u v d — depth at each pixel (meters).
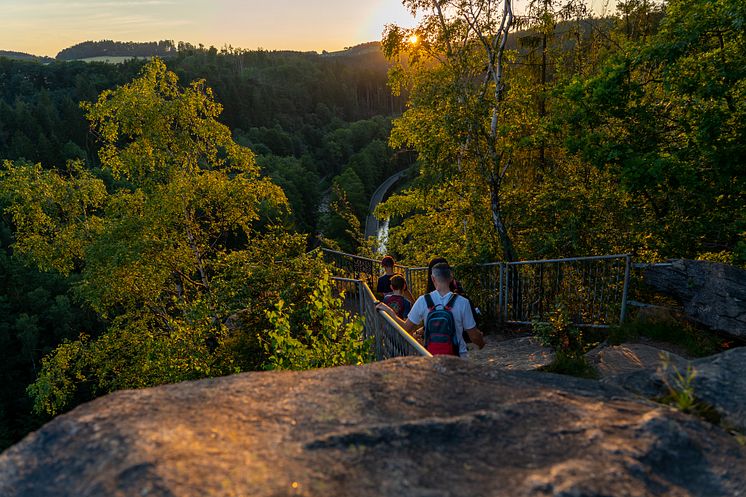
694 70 8.96
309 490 1.43
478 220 11.51
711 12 8.28
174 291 16.92
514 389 2.17
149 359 9.83
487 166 10.55
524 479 1.50
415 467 1.57
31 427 45.88
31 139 128.12
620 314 6.79
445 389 2.14
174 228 16.05
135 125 15.45
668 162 8.52
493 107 11.22
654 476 1.54
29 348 55.91
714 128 8.36
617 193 10.21
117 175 16.28
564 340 6.47
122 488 1.38
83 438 1.66
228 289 10.29
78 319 60.38
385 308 4.41
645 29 18.36
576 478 1.47
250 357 9.27
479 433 1.77
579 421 1.85
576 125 10.32
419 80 15.49
